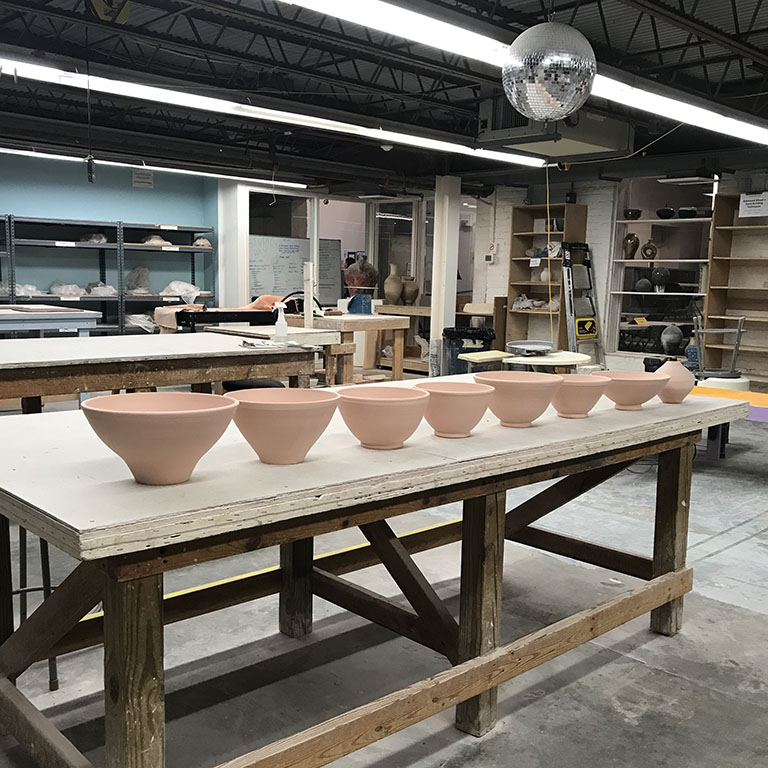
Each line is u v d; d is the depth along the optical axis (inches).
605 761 83.9
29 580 130.6
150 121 404.2
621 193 402.9
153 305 424.8
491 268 461.4
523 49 119.3
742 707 95.9
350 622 118.3
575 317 401.1
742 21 248.7
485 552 84.4
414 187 430.6
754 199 343.0
